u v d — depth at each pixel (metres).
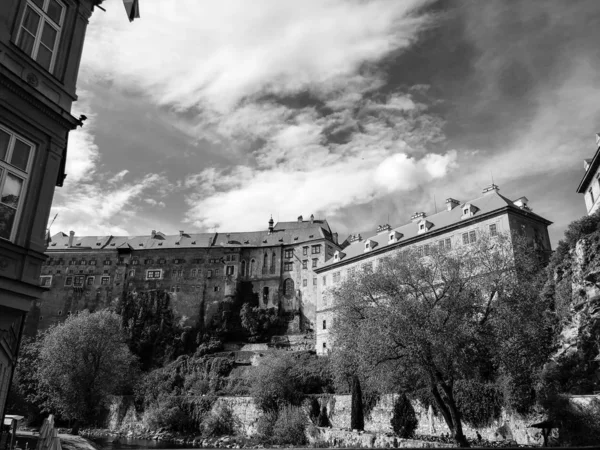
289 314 104.69
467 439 37.19
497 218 60.47
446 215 70.44
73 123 13.73
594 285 39.19
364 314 32.53
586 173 51.94
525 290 32.62
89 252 116.38
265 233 118.62
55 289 113.56
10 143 12.08
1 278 11.33
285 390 58.22
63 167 18.81
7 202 11.87
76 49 14.39
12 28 12.33
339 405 52.75
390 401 46.72
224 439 55.03
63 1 14.14
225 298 108.31
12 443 24.25
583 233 44.78
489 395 38.06
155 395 72.12
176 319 108.44
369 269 35.09
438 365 28.83
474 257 34.59
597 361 34.81
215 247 114.19
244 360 89.81
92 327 48.84
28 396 59.72
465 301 29.78
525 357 33.19
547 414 31.02
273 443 49.28
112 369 49.59
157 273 114.25
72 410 47.00
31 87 12.38
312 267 106.81
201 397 65.19
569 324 39.97
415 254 34.00
